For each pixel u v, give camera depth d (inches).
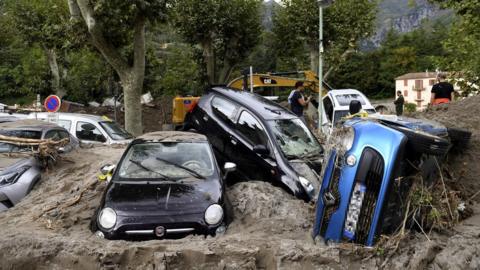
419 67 3159.5
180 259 178.2
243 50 1108.5
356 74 3132.4
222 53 1114.1
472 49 448.1
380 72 3159.5
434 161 184.9
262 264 177.5
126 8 617.9
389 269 163.3
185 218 207.5
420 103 2802.7
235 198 252.8
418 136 166.1
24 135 380.8
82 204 264.1
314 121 693.3
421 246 168.1
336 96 632.4
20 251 186.4
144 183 233.3
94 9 617.0
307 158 301.1
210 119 347.9
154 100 1441.9
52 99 508.1
